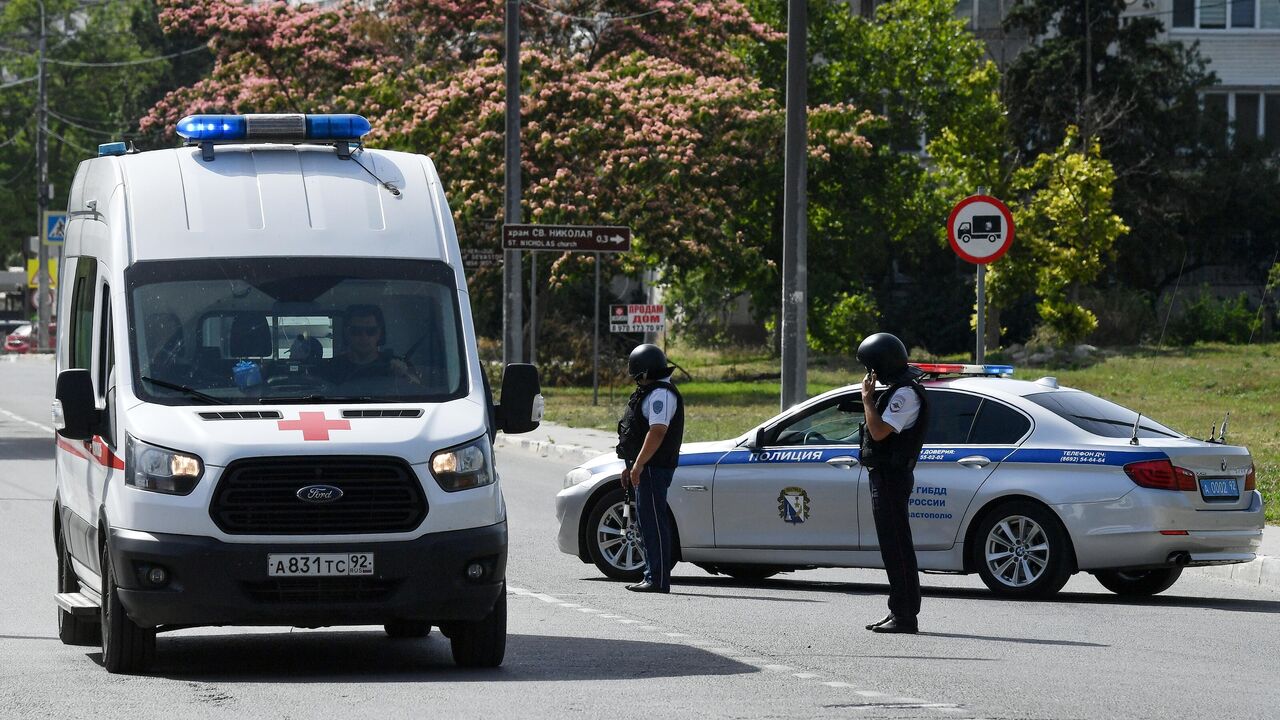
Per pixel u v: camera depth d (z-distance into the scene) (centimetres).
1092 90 12550
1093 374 9012
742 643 2478
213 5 10825
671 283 11594
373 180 2472
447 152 9488
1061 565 2981
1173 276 13025
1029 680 2145
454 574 2116
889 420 2547
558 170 9250
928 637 2544
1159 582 3156
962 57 12125
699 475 3259
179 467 2088
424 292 2359
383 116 9925
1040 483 3005
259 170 2450
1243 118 14025
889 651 2395
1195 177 12469
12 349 16988
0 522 4212
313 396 2231
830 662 2291
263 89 10762
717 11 10694
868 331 11806
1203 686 2112
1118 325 11731
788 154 5066
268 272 2328
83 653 2472
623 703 1955
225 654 2456
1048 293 10506
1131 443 2991
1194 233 13050
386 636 2695
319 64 10844
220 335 2270
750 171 9975
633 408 3105
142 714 1889
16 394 10331
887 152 11100
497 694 2025
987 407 3103
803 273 5078
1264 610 2917
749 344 13612
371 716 1869
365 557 2081
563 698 1992
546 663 2291
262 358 2261
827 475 3133
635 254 9538
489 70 9475
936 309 12900
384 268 2364
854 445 3148
